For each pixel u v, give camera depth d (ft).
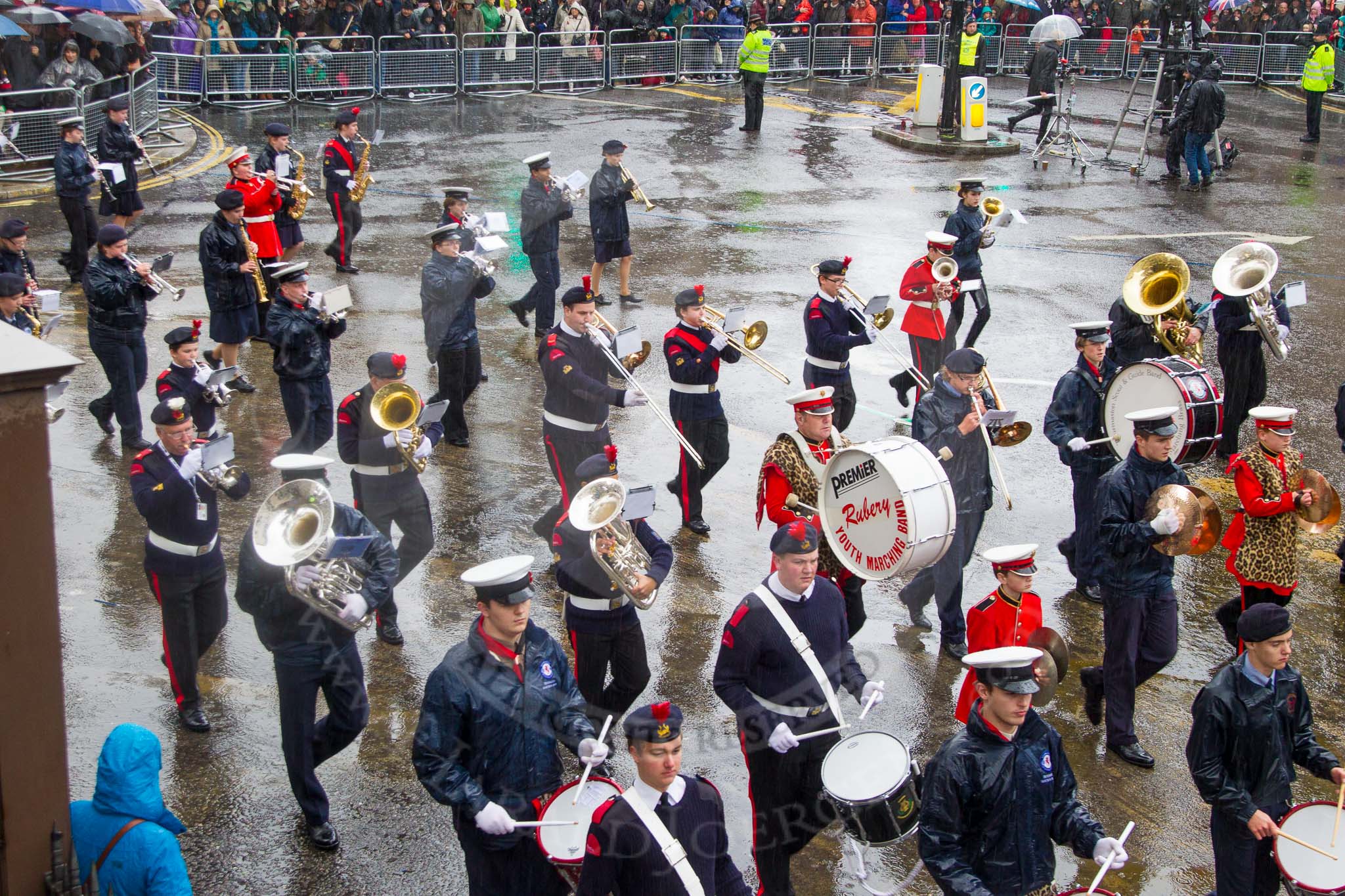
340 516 13.76
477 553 15.56
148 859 12.83
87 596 17.48
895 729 18.66
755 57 67.77
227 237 26.35
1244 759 16.03
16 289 25.23
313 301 18.57
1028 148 69.62
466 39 67.00
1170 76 73.10
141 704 17.04
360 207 33.88
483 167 41.96
